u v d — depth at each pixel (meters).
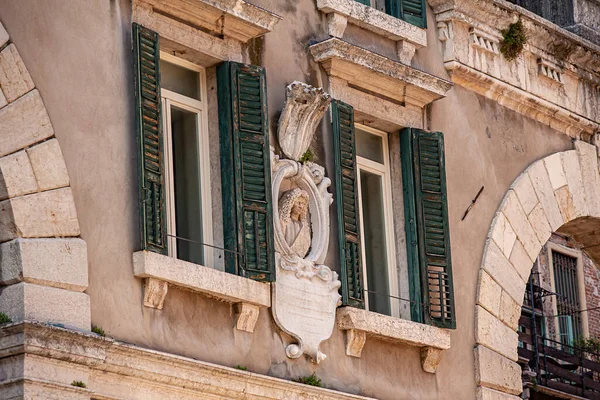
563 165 55.72
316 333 45.09
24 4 39.91
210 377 41.81
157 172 41.44
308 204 46.22
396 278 49.41
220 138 44.31
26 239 38.62
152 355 40.31
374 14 49.47
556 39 55.69
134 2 42.34
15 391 37.66
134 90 41.62
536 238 53.94
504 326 52.22
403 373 48.16
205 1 43.69
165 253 41.28
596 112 57.59
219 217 43.97
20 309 38.09
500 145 53.75
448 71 52.41
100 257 40.12
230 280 42.78
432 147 50.38
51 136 39.69
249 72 44.78
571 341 83.69
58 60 40.31
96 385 39.38
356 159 48.50
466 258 51.41
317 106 46.09
